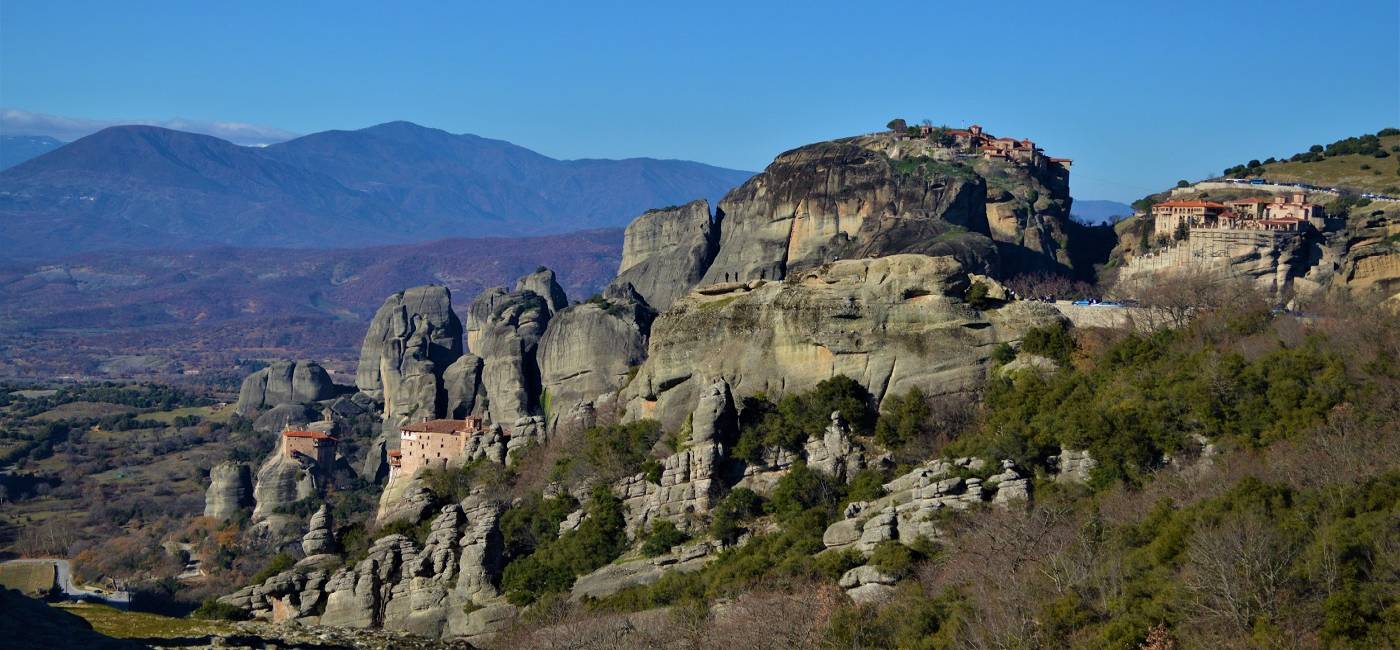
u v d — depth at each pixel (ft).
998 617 470.80
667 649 525.34
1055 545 511.40
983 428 629.10
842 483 636.48
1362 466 490.90
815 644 498.69
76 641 435.94
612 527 655.35
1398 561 430.61
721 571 591.37
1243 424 567.18
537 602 636.89
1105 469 568.82
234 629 587.68
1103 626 451.94
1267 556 445.37
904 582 527.81
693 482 654.53
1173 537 479.41
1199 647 427.74
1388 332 590.14
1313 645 418.92
